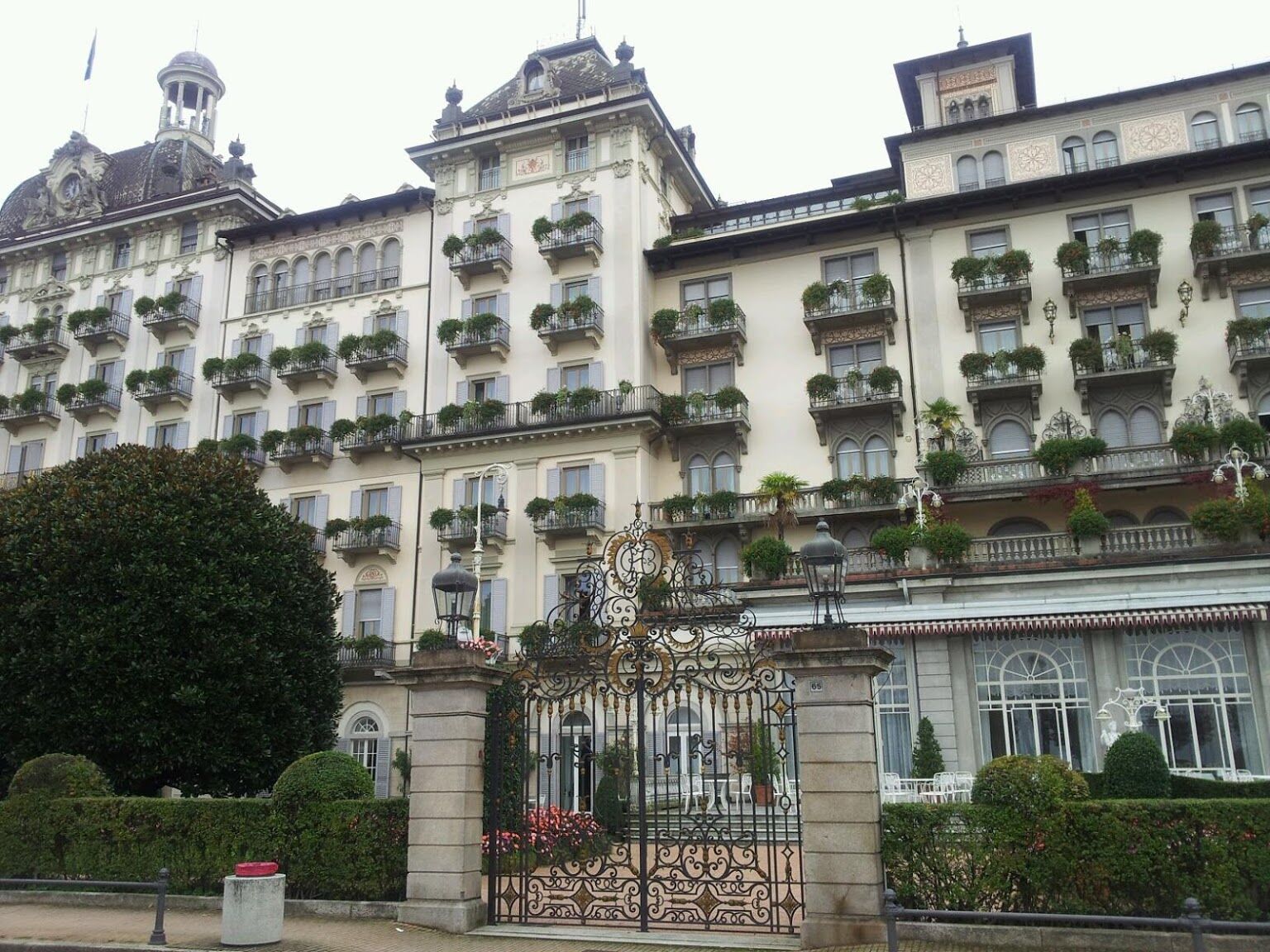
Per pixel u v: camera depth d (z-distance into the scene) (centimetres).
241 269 4431
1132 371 3128
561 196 3931
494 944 1181
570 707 1341
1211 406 3041
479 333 3806
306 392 4156
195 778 2153
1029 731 2580
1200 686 2477
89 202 4828
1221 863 1080
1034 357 3231
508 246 3944
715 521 3422
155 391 4259
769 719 1208
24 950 1197
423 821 1309
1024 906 1133
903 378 3488
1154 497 3089
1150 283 3250
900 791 2231
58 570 2092
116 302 4584
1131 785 1750
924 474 3244
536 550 3594
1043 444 3138
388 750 3603
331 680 2448
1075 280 3262
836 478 3441
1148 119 3409
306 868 1423
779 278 3750
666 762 1250
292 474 4097
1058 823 1134
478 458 3769
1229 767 2405
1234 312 3195
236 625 2197
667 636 1305
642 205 3900
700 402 3569
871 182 3872
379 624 3788
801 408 3594
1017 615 2580
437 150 4103
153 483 2270
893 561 2958
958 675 2656
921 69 3822
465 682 1329
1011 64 3725
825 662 1169
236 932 1178
